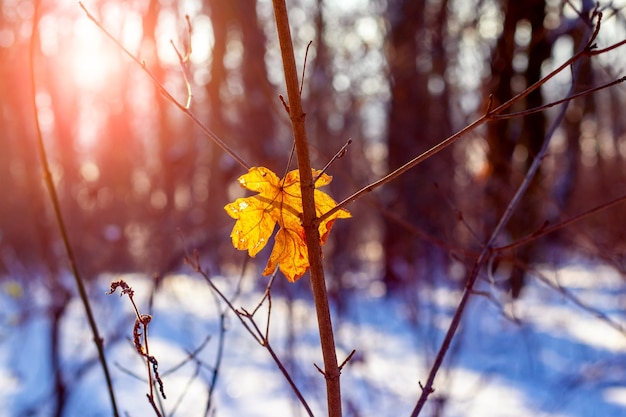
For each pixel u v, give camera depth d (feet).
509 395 15.67
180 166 18.60
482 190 15.62
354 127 26.76
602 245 9.56
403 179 22.62
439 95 23.32
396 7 24.23
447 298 18.93
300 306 17.65
